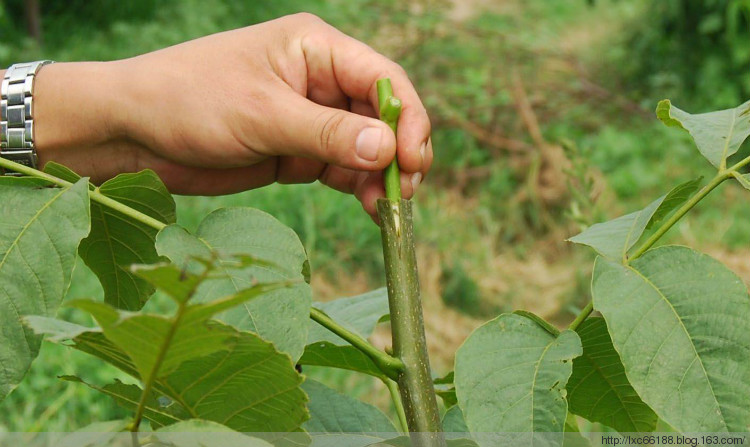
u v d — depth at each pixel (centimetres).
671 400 62
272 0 591
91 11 525
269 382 59
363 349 67
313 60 91
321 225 368
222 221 67
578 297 330
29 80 88
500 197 420
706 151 70
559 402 63
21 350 64
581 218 128
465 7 648
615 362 71
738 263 345
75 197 67
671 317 63
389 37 555
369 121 81
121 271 77
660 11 507
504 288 361
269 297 64
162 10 535
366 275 359
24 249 66
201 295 64
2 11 474
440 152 452
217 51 89
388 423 75
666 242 358
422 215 405
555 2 646
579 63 520
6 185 68
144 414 62
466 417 63
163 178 94
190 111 88
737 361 62
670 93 473
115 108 88
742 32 456
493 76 501
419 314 67
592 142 445
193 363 58
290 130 85
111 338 54
